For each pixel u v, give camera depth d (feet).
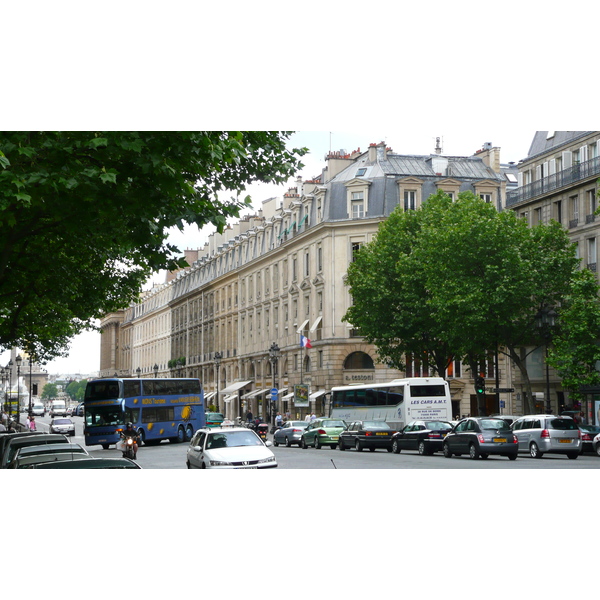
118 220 64.80
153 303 507.71
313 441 167.02
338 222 246.06
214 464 81.05
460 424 125.18
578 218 181.47
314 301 255.70
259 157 70.64
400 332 177.17
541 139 202.90
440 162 256.93
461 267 154.92
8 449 72.33
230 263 349.00
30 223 65.98
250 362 314.14
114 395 167.63
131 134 52.16
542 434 123.24
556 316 138.82
